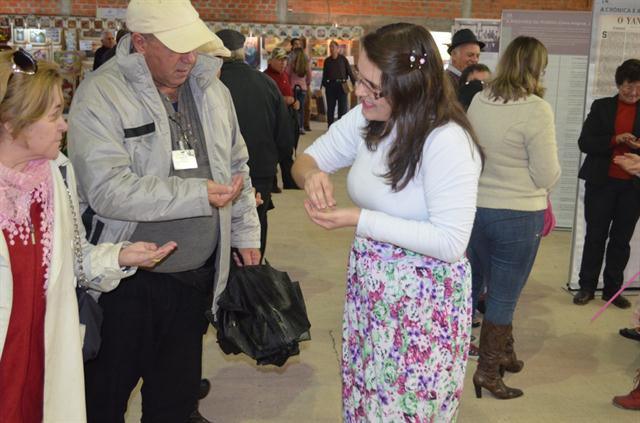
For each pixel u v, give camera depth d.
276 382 3.24
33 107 1.47
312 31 12.39
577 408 3.05
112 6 11.72
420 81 1.62
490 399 3.12
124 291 2.06
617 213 4.17
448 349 1.81
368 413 1.88
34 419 1.71
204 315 2.30
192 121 2.14
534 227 2.92
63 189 1.68
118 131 1.95
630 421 2.96
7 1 11.55
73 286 1.73
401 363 1.80
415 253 1.76
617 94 4.04
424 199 1.71
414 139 1.65
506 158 2.87
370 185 1.77
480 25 6.53
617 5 4.21
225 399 3.06
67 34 11.55
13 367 1.60
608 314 4.16
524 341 3.74
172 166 2.06
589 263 4.28
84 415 1.78
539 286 4.65
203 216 2.01
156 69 1.97
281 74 7.93
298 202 6.95
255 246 2.46
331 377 3.30
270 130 3.62
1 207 1.52
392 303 1.78
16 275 1.57
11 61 1.47
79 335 1.75
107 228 2.03
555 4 12.23
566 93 5.70
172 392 2.28
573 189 6.03
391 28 1.66
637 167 3.37
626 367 3.47
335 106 12.62
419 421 1.83
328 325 3.89
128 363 2.11
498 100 2.90
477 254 3.09
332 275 4.75
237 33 3.64
